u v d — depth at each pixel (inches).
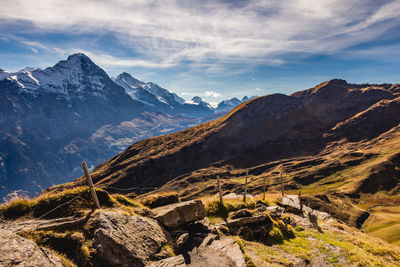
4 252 329.4
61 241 439.2
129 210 633.0
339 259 821.9
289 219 1268.5
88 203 575.2
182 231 665.0
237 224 885.2
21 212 519.8
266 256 709.9
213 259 553.6
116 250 454.3
